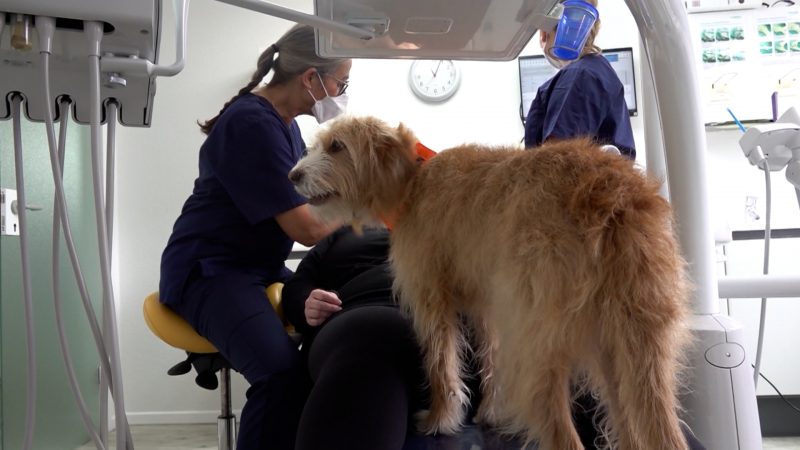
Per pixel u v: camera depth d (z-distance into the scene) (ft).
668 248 2.52
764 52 9.65
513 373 2.66
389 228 3.89
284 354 4.55
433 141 10.83
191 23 11.14
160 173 11.07
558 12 2.63
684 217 3.23
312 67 5.46
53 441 8.65
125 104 2.63
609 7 10.61
